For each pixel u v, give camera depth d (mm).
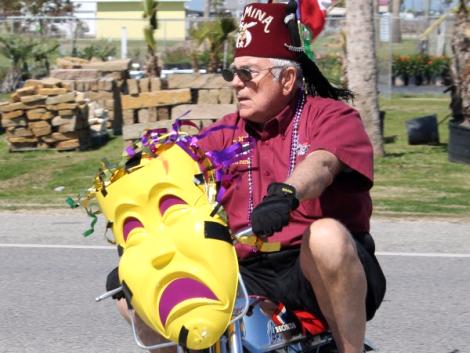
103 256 11336
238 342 4301
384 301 9219
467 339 8039
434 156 21109
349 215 4809
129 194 4301
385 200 15469
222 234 4121
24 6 58688
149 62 25844
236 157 4902
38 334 8188
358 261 4352
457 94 20812
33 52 36625
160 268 4137
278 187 4020
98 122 24031
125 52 39438
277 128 4852
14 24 38250
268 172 4840
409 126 23516
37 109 22016
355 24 19969
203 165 4371
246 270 4926
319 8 14727
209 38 27281
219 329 4027
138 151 4461
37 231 12906
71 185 18016
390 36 37719
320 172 4281
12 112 22016
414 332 8219
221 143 5027
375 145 20609
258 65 4754
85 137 22703
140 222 4312
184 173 4289
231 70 4840
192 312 3990
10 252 11555
